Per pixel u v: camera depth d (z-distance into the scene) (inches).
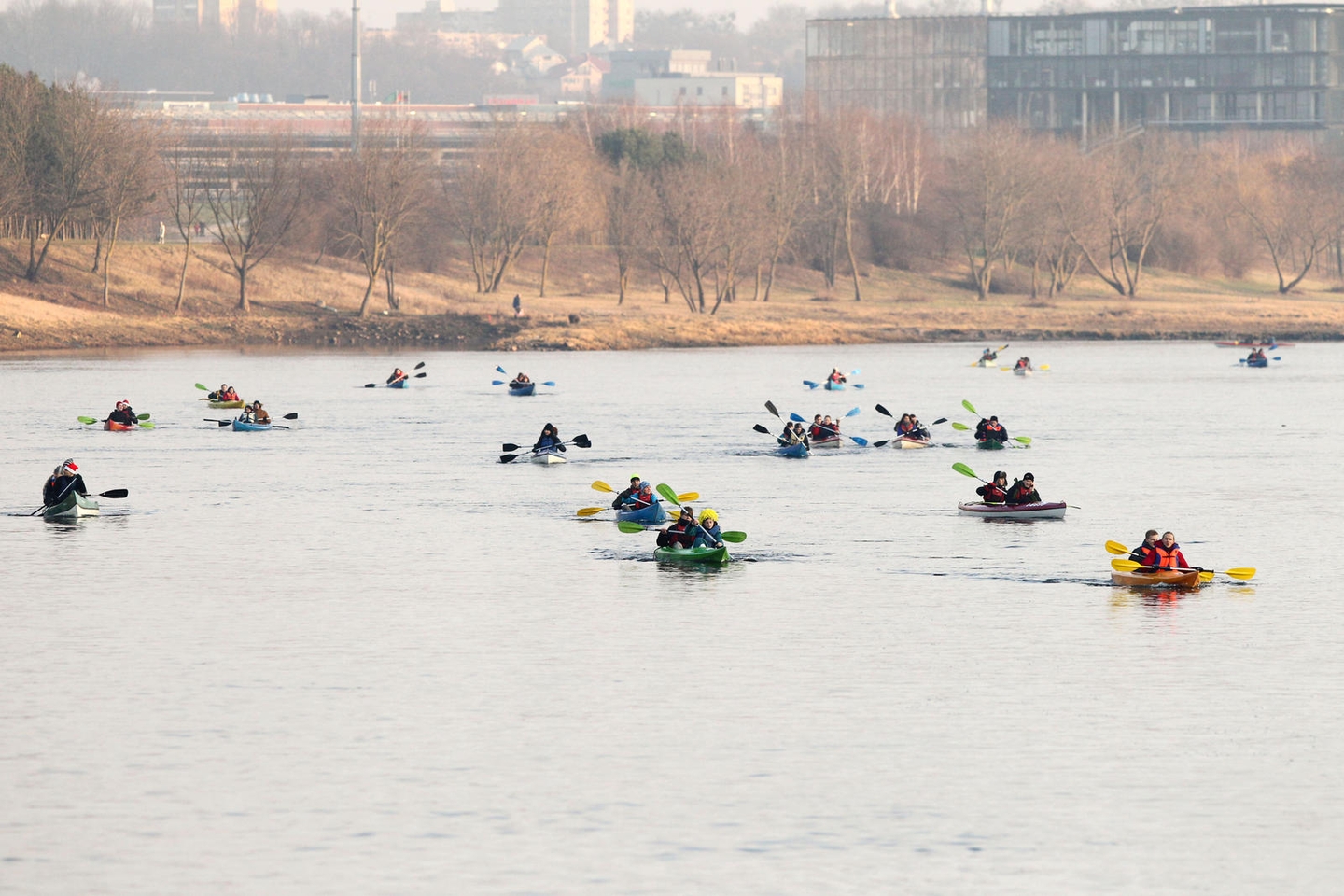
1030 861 4084.6
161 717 5270.7
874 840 4222.4
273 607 6943.9
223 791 4564.5
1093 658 6063.0
